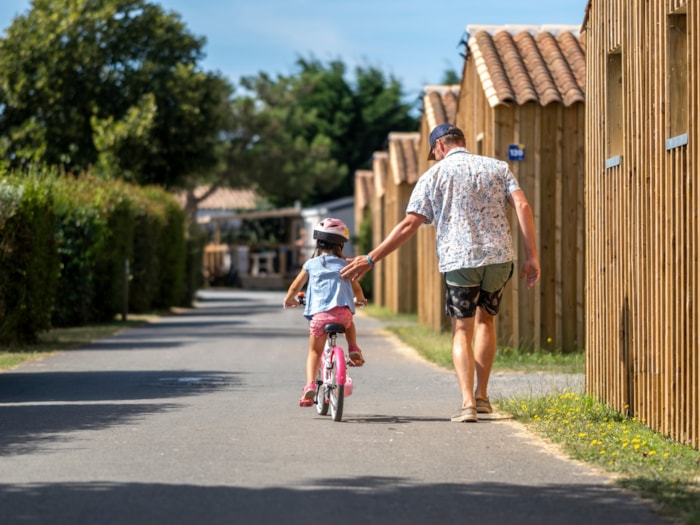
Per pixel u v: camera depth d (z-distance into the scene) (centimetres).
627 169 2569
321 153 19562
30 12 10650
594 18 2903
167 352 4634
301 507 1655
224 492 1755
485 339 2672
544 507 1667
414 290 8675
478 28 5056
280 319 7756
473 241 2561
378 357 4400
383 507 1661
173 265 9050
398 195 8262
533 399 2797
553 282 4512
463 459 2058
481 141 4972
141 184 10569
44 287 5000
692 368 2136
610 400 2719
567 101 4484
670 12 2261
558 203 4512
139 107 10569
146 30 10831
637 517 1606
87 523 1554
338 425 2473
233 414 2658
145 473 1908
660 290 2327
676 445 2175
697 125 2105
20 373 3719
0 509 1633
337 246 2666
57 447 2169
